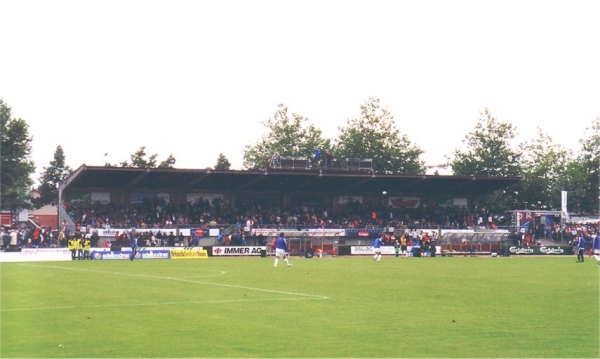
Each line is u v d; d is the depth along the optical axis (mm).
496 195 127625
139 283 39781
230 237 85062
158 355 18969
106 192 91125
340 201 100750
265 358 18656
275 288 36656
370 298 31781
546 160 132375
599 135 126875
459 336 21828
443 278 44281
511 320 24969
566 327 23500
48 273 48469
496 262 68375
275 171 87562
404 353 19359
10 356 18875
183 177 87000
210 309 27672
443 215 101688
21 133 81375
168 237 84250
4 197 81750
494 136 132500
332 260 72438
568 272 51438
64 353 19188
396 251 84625
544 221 103250
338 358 18703
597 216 125812
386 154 136625
